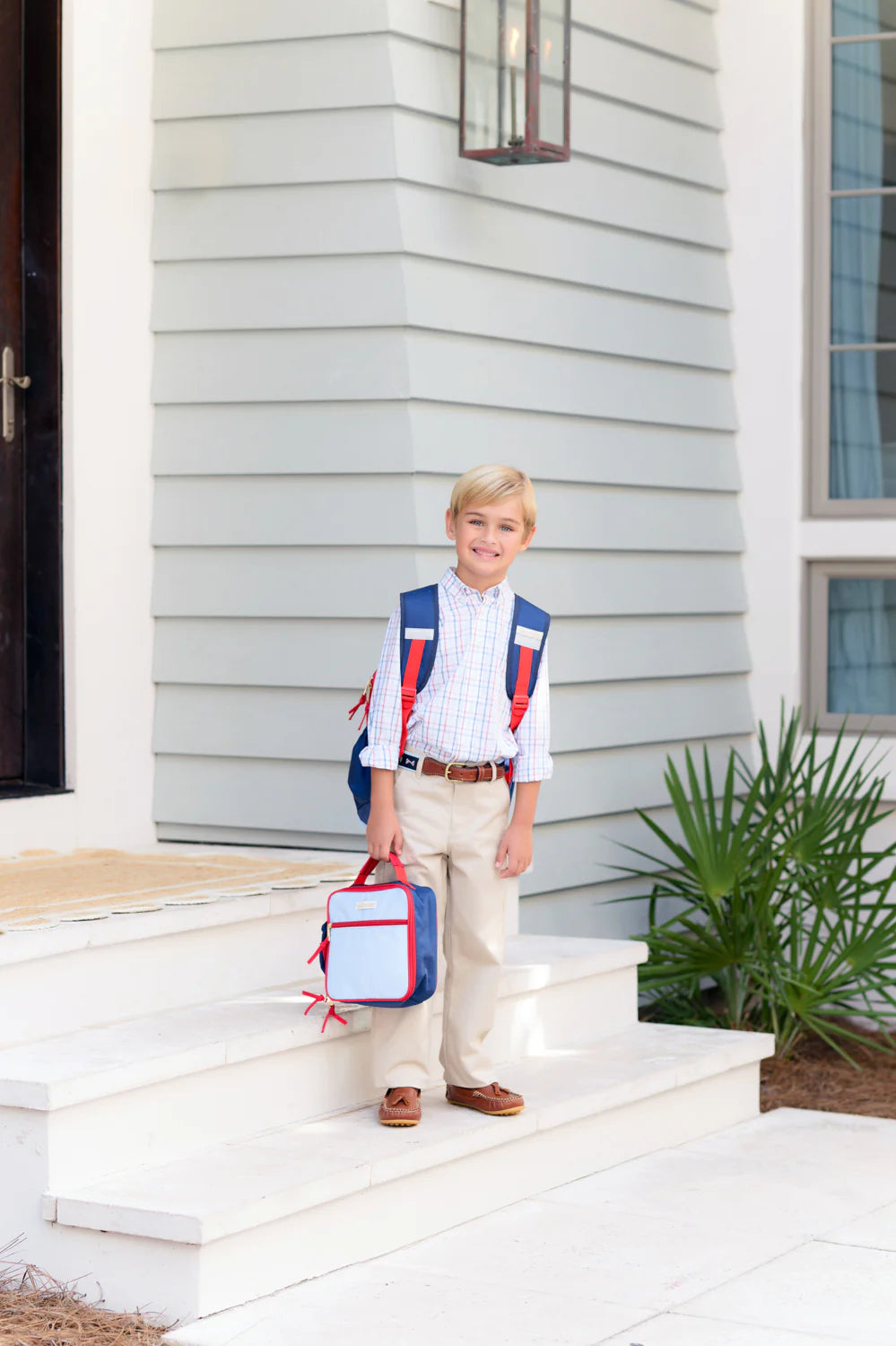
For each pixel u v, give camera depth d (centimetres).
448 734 399
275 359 536
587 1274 368
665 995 591
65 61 532
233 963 441
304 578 535
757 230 660
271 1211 346
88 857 520
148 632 556
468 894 407
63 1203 344
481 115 531
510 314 561
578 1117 430
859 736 639
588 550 591
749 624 667
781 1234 395
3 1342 321
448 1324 339
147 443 553
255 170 537
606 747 598
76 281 534
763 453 662
